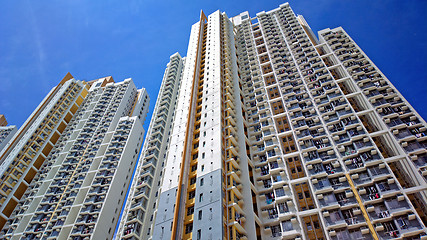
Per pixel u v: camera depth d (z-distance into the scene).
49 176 88.00
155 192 71.00
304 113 63.62
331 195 47.09
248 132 65.00
